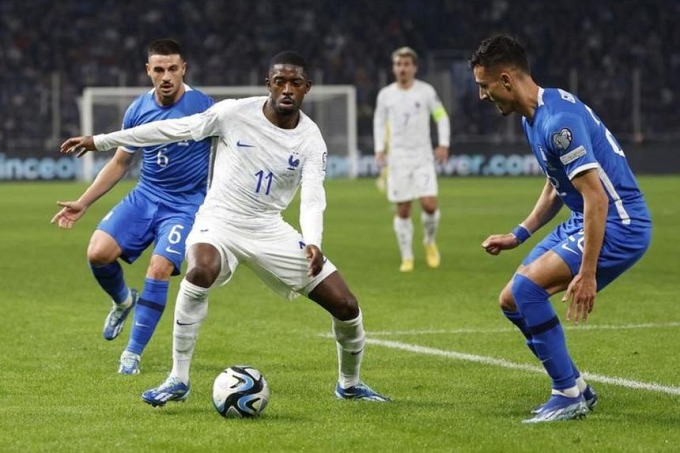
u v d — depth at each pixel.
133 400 25.92
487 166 152.75
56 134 144.62
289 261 25.55
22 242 71.69
